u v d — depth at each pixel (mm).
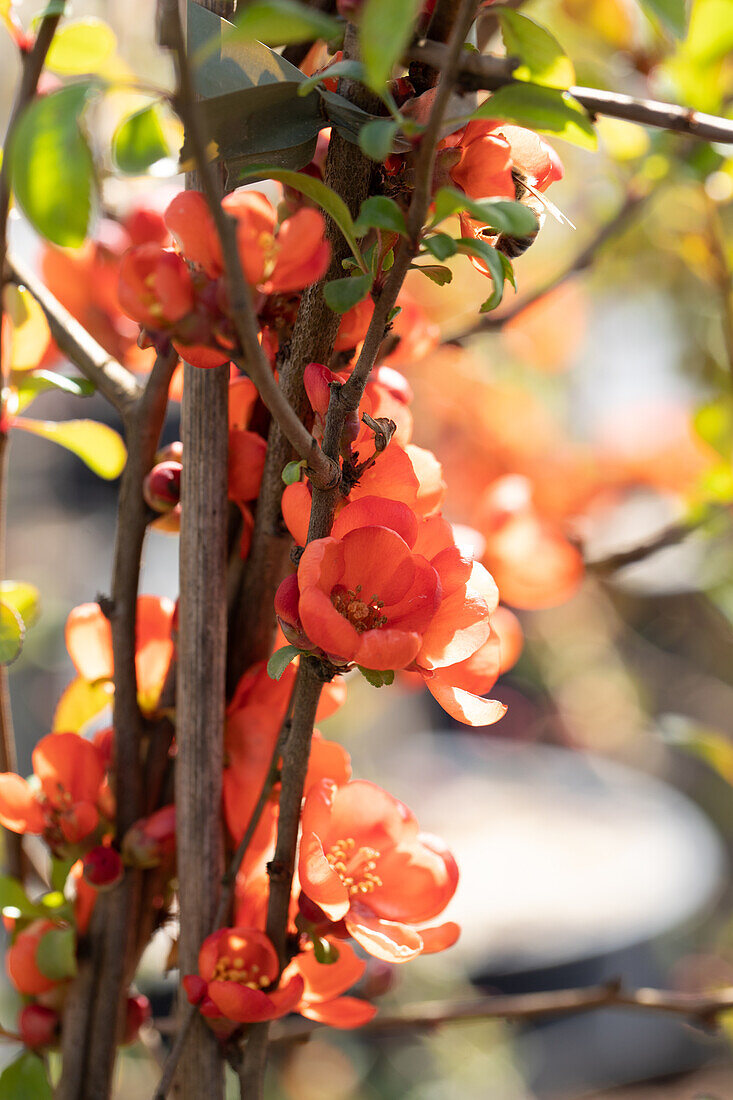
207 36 790
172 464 849
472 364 1802
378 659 771
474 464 1847
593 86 1042
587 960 2074
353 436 785
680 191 1251
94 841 853
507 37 799
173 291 764
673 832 2732
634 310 2271
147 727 869
